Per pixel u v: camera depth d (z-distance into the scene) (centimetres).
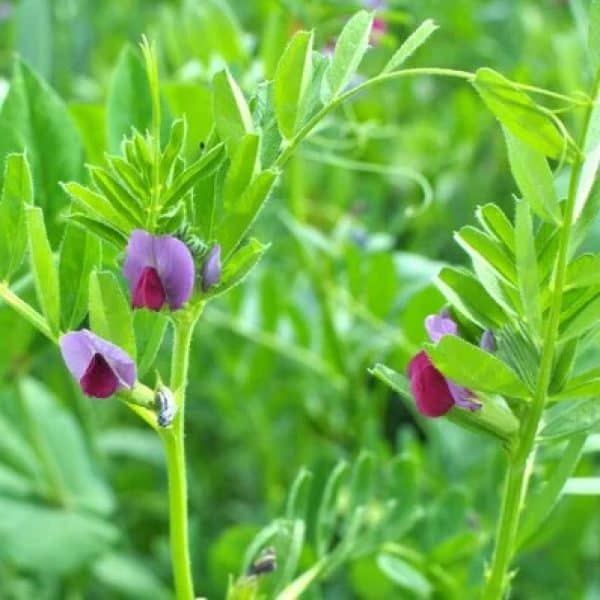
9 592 79
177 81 69
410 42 44
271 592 49
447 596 61
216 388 83
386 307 70
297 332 77
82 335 43
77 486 77
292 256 82
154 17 107
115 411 94
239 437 89
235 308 77
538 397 44
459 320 46
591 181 44
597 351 59
